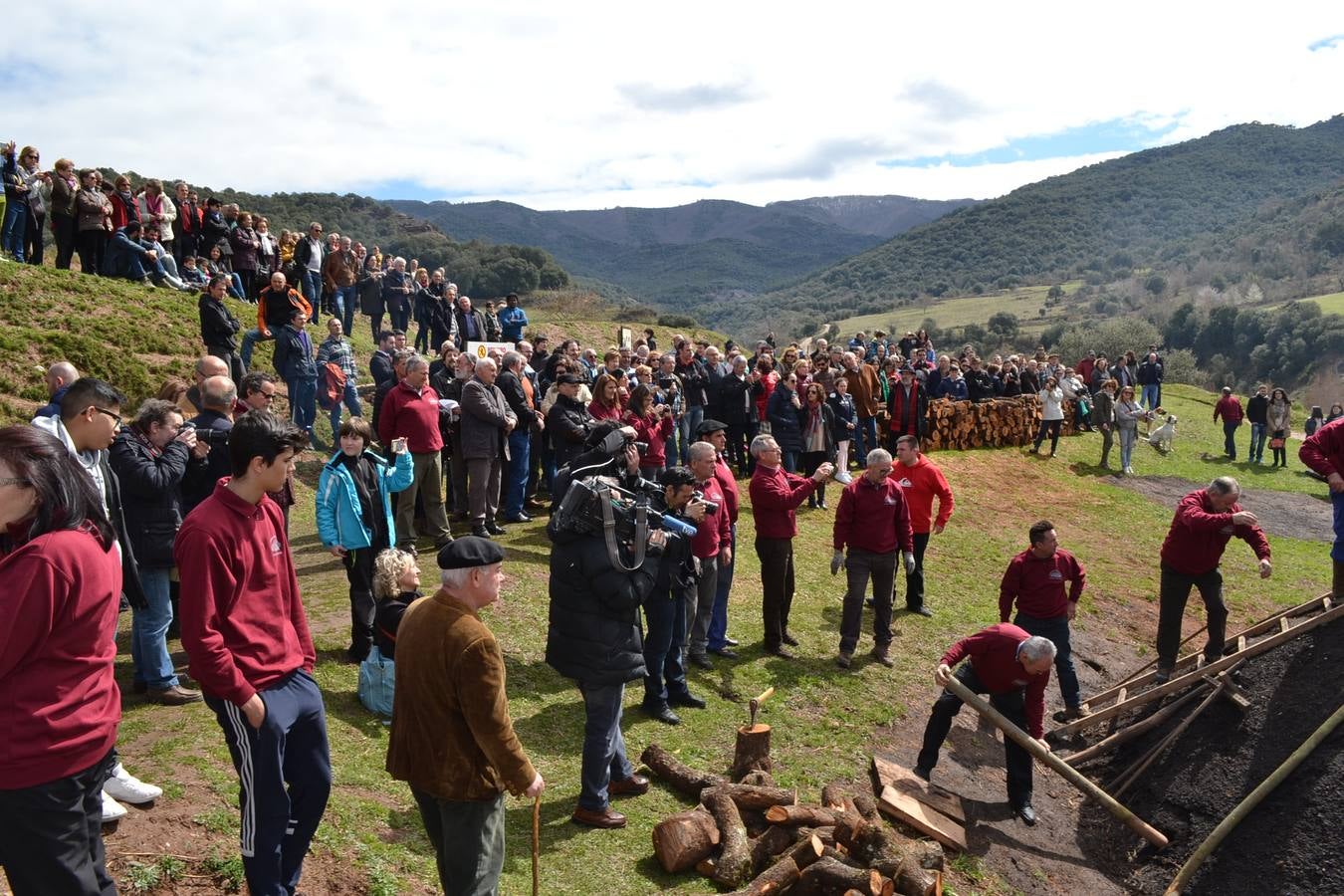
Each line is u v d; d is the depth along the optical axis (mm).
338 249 21031
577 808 6035
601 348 33125
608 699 5832
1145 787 8414
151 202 18484
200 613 3584
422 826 5527
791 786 7344
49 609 3041
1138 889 7426
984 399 22344
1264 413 26094
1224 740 8367
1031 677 7676
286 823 3867
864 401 18062
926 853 6383
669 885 5562
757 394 16031
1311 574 16422
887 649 10047
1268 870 6984
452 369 12531
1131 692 9922
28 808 3068
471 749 3863
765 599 9617
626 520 5707
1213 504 9367
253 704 3670
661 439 11508
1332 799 7094
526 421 11836
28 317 14766
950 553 14961
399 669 3930
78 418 4621
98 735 3234
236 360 14016
